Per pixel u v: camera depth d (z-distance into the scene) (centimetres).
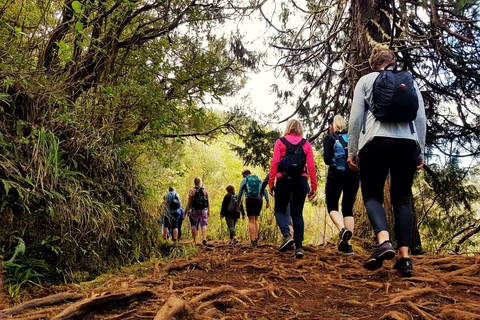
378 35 788
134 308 219
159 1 501
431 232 862
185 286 300
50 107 369
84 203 349
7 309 211
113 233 388
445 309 217
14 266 277
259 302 252
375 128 305
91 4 431
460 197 866
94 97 435
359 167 330
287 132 494
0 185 287
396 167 305
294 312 228
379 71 324
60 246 317
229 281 324
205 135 923
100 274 350
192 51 623
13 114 338
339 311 231
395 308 229
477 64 698
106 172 432
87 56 432
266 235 1069
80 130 395
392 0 643
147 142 526
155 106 502
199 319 195
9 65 349
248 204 709
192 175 1977
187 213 822
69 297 233
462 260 388
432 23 611
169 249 511
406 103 293
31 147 332
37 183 308
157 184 537
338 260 438
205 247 629
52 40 411
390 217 738
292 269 371
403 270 304
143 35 526
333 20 895
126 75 523
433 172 869
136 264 407
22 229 293
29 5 401
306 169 485
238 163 2002
